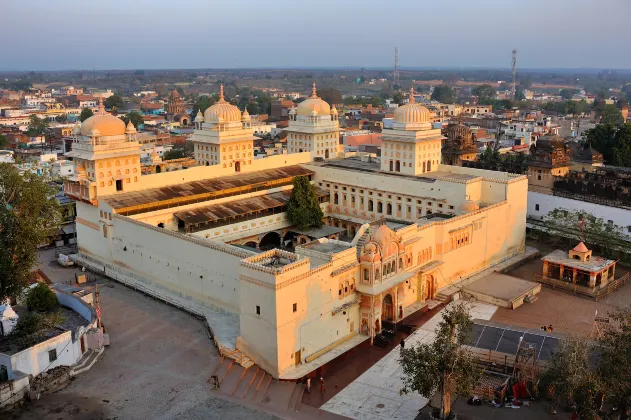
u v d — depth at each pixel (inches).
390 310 2812.5
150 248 3129.9
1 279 2598.4
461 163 5231.3
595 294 3142.2
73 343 2310.5
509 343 2372.0
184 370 2295.8
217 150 4025.6
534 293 3196.4
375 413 2097.7
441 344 1984.5
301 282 2352.4
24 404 2054.6
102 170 3430.1
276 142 7805.1
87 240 3607.3
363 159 4643.2
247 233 3718.0
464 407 2097.7
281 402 2133.4
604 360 1895.9
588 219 3937.0
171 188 3686.0
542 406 2091.5
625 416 1872.5
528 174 4672.7
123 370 2294.5
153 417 2004.2
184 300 2945.4
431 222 3137.3
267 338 2309.3
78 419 1975.9
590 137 6028.5
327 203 4328.3
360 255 2662.4
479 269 3506.4
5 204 2780.5
